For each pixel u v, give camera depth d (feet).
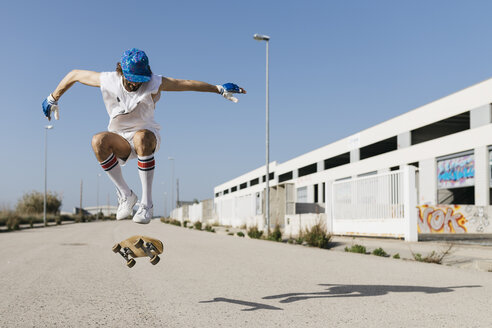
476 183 91.86
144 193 11.19
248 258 33.65
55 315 13.83
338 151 149.38
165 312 14.19
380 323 12.62
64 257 33.99
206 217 181.37
